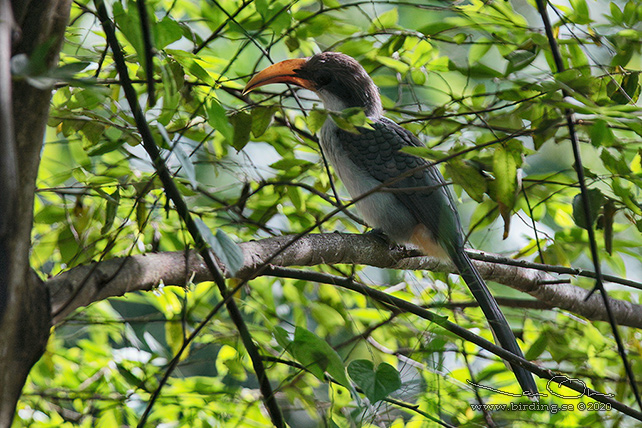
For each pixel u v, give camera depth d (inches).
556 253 299.3
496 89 285.7
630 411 228.5
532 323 304.3
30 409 273.6
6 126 93.4
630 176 239.1
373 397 194.5
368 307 330.0
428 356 254.1
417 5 273.4
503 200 234.2
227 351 306.8
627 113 199.6
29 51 140.0
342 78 337.1
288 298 328.2
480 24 271.3
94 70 269.9
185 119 265.7
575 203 236.1
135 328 294.5
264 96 339.6
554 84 208.7
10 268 126.1
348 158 324.5
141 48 181.3
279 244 243.1
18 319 149.2
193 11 299.9
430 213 309.1
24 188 142.1
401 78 324.2
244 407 278.4
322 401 260.5
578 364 278.4
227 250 172.4
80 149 287.6
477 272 291.0
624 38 257.3
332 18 283.7
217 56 293.4
